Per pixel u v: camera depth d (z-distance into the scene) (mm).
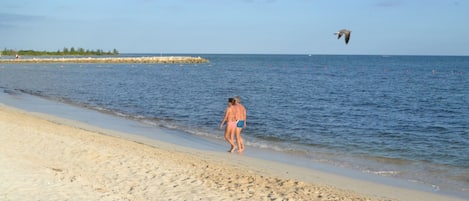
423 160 15055
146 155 13227
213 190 9914
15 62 110875
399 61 185500
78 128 19062
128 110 27875
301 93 41469
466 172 13336
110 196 9000
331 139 18797
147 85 48875
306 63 152500
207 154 14727
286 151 16141
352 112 28062
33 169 10633
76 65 103500
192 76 68812
